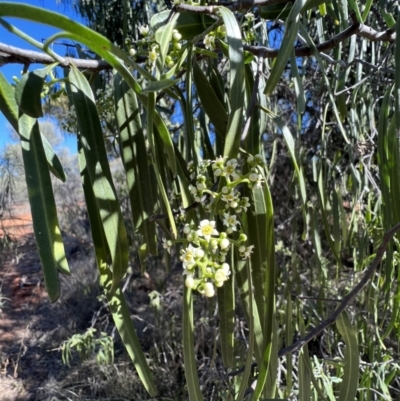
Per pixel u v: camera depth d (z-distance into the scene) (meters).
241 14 0.87
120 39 2.60
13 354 3.64
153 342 3.17
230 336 0.70
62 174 0.52
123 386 2.89
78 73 0.53
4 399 3.11
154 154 0.48
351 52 1.21
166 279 3.63
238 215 0.64
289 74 2.33
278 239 2.62
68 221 4.80
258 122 0.71
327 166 2.08
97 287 3.96
